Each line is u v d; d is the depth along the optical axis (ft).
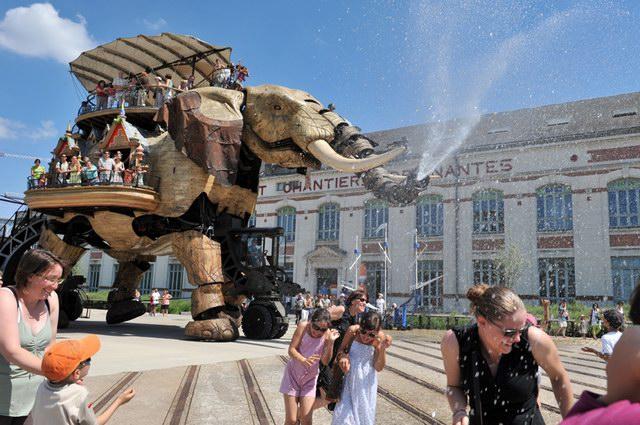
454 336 9.38
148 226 44.50
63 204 42.96
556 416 17.69
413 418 17.31
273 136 39.78
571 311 72.79
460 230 94.02
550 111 95.76
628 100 91.35
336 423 12.80
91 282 137.90
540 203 89.66
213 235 43.27
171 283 124.47
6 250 58.75
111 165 43.04
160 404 18.88
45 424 8.43
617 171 84.02
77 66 63.57
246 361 29.55
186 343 38.29
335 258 105.09
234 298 46.70
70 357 8.50
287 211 114.83
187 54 57.52
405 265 97.96
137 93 52.29
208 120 39.88
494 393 8.86
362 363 13.01
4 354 9.15
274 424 16.43
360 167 35.29
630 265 81.30
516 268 85.40
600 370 31.73
